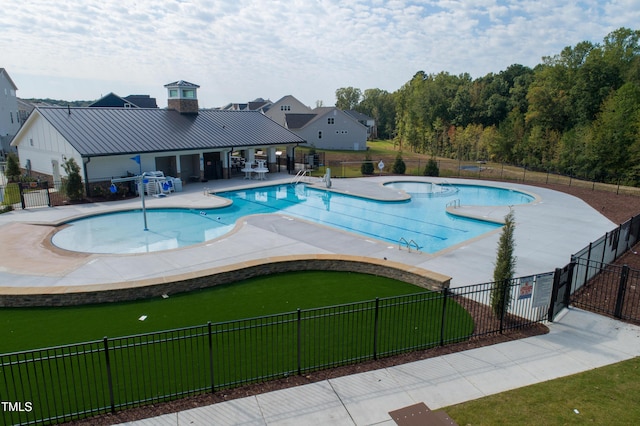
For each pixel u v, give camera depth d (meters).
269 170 35.62
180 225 20.03
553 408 6.76
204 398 6.98
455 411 6.71
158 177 26.25
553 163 45.91
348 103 129.38
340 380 7.57
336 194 28.58
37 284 12.22
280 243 16.48
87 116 27.59
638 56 50.09
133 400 6.88
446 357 8.43
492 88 68.31
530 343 9.08
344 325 9.70
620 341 9.21
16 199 23.33
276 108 71.56
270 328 9.55
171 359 8.17
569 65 55.03
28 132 30.09
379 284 12.73
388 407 6.83
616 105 43.00
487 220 21.42
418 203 26.25
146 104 60.53
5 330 9.62
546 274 9.96
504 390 7.31
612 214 22.80
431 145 68.31
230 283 12.62
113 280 12.63
